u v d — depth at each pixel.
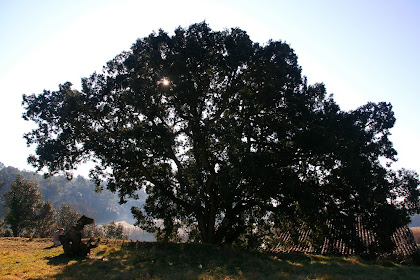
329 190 19.23
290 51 19.41
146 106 17.92
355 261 17.03
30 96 18.36
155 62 18.48
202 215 20.64
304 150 17.70
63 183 149.75
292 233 20.66
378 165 18.61
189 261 12.80
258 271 11.70
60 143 18.12
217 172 18.34
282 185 16.84
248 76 19.12
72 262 11.38
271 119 17.97
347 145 17.61
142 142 16.80
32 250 14.15
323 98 19.38
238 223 21.25
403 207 18.69
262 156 16.19
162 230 22.08
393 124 18.97
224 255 14.34
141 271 10.41
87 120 18.59
